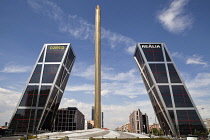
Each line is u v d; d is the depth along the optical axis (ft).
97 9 372.99
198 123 312.29
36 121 319.68
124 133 240.94
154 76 353.31
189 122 313.73
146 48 383.86
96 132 231.71
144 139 163.22
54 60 373.81
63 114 537.24
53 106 379.55
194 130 307.37
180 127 310.45
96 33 353.92
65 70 409.90
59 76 371.35
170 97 333.83
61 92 418.31
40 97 337.11
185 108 324.19
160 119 382.63
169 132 331.36
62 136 193.57
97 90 316.60
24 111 326.85
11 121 319.27
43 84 348.38
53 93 356.18
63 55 378.94
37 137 182.50
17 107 329.11
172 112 322.55
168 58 371.35
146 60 369.91
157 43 389.19
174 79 349.61
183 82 345.72
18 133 309.63
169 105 327.67
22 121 319.47
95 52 341.41
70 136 194.08
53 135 205.26
